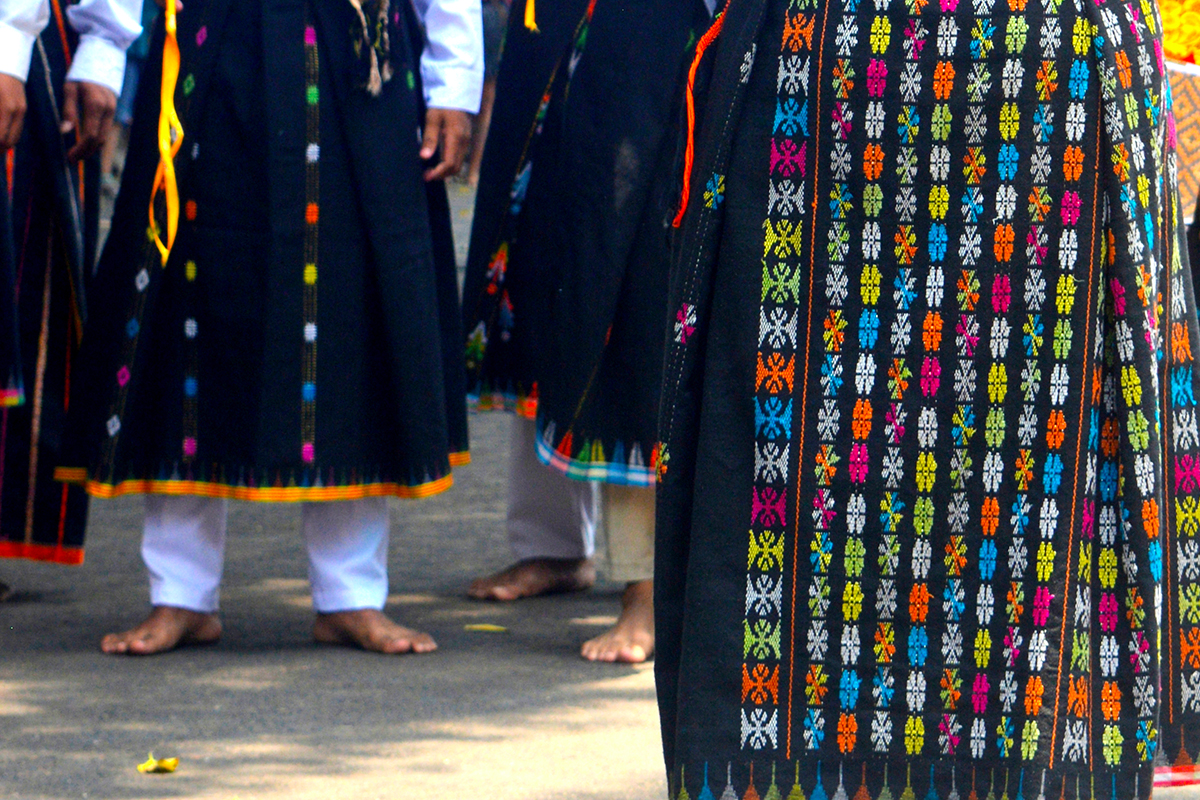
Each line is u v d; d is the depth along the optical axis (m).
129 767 6.66
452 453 9.02
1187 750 5.37
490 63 17.12
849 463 5.25
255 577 10.68
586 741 7.14
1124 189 5.05
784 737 5.30
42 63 9.11
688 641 5.32
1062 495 5.15
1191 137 7.47
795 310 5.25
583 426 8.40
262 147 8.17
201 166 8.24
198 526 8.68
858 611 5.27
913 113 5.16
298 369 8.22
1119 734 5.21
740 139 5.27
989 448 5.19
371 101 8.29
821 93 5.19
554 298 8.49
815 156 5.22
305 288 8.22
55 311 9.43
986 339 5.18
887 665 5.28
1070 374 5.12
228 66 8.21
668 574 5.48
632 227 8.27
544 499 10.20
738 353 5.28
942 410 5.21
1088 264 5.10
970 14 5.12
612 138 8.28
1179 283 5.43
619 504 8.64
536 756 6.90
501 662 8.52
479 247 9.15
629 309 8.32
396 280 8.33
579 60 8.49
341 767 6.70
